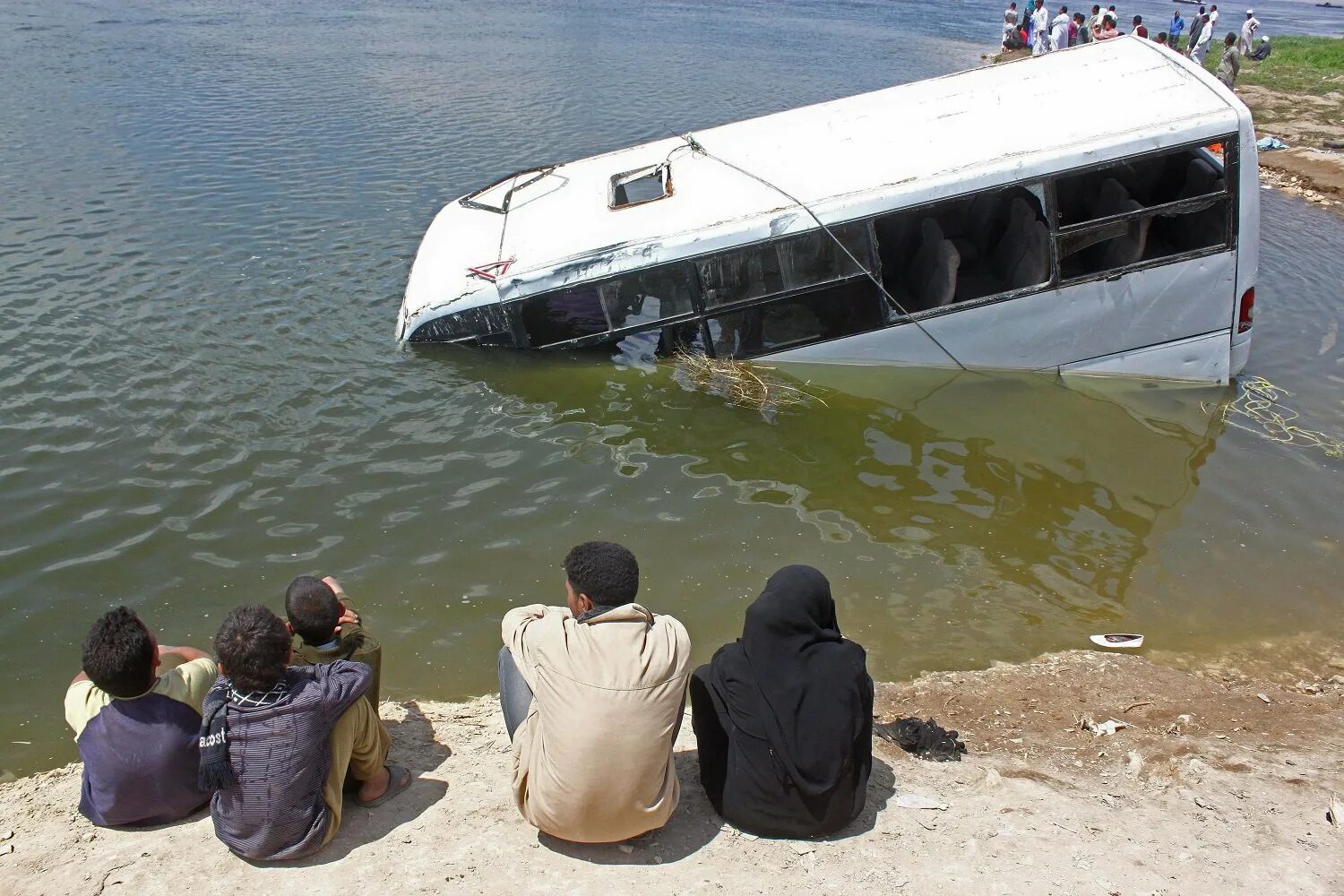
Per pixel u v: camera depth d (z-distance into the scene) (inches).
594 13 1521.9
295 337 411.8
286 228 538.3
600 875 164.6
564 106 879.1
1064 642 260.7
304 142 711.7
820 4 1897.1
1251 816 188.5
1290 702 235.3
